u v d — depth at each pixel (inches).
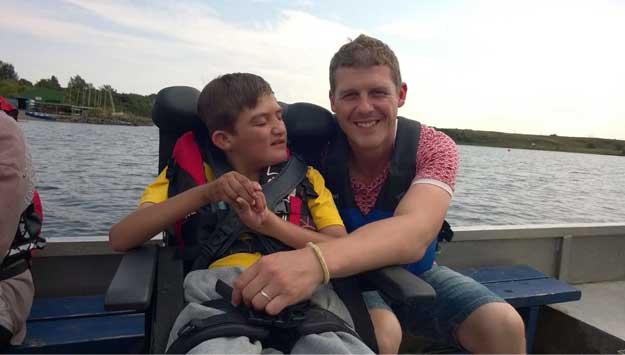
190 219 62.1
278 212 63.0
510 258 111.3
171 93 68.5
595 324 91.9
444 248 104.7
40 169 578.2
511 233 108.2
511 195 727.7
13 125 57.9
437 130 70.3
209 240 59.1
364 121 65.3
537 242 113.5
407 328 73.6
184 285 54.1
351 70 64.5
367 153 68.4
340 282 57.6
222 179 54.4
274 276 46.9
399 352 93.9
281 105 75.0
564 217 553.0
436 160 64.1
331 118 74.0
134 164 671.1
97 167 621.3
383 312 62.6
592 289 114.1
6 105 61.2
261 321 45.4
